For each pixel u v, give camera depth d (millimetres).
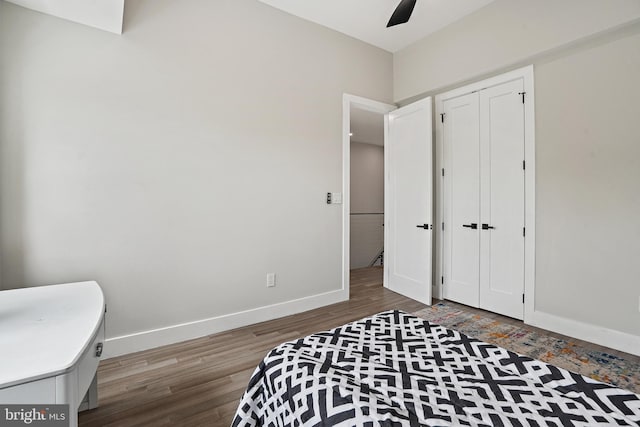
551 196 2615
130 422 1519
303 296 3123
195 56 2447
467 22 3104
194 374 1947
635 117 2191
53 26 1946
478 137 3141
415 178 3510
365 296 3648
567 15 2428
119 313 2186
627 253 2240
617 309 2285
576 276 2480
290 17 2973
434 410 859
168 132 2342
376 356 1186
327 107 3252
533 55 2645
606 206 2330
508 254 2908
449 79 3279
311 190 3145
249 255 2756
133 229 2223
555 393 950
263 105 2805
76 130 2023
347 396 899
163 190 2332
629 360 2113
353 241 6910
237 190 2674
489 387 982
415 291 3490
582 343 2379
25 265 1897
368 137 6840
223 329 2607
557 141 2576
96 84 2078
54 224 1972
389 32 3393
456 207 3352
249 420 1144
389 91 3855
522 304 2811
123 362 2082
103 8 1858
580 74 2443
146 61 2248
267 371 1153
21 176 1878
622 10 2170
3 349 861
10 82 1842
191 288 2467
